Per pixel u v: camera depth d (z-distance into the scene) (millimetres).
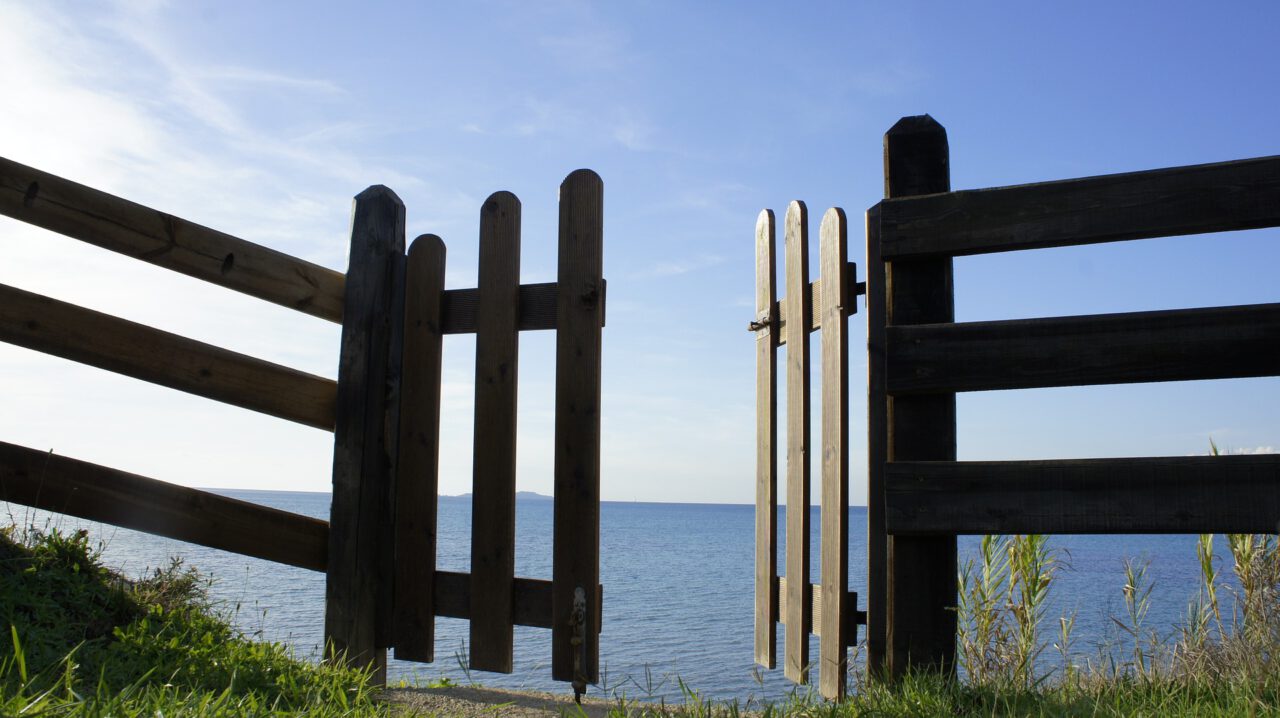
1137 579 4082
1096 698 2963
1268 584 3762
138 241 3988
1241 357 2934
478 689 3875
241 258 4090
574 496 3852
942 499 3191
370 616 4082
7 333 3877
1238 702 2736
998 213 3250
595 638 3771
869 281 3521
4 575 3371
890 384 3301
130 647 3229
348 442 4199
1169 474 2984
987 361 3199
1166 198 3053
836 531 3637
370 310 4250
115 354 3967
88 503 3898
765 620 4172
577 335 3924
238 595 10578
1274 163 2949
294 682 3137
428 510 4117
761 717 2977
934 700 2861
